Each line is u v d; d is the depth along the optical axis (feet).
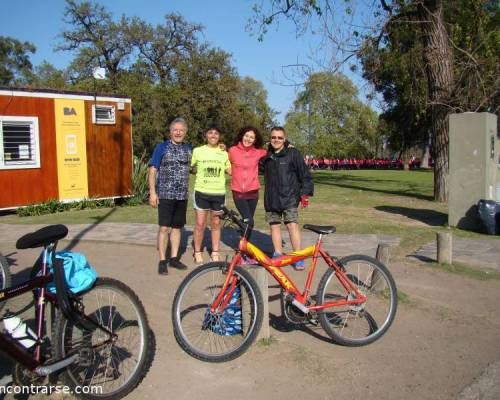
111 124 51.19
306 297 14.98
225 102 123.34
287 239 30.45
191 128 118.62
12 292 10.58
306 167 22.75
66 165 47.93
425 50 50.42
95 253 26.86
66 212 45.70
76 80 143.33
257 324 13.84
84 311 12.28
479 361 14.12
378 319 16.63
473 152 34.71
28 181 45.57
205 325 14.70
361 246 28.60
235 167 23.47
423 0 48.60
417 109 56.85
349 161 193.67
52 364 10.92
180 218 22.75
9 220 41.14
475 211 34.83
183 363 13.65
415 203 52.13
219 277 14.40
